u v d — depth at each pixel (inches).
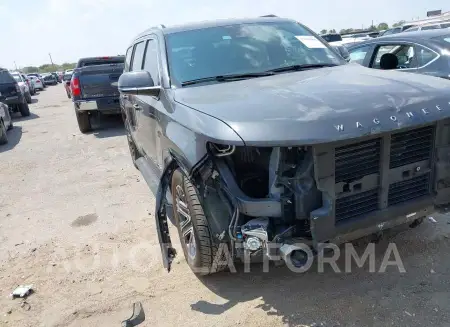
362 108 109.7
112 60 558.3
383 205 116.8
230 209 117.2
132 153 277.4
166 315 127.1
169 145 140.9
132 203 222.8
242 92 132.0
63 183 272.1
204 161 117.0
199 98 134.0
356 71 153.0
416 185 122.0
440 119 114.0
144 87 155.7
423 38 257.8
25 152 381.7
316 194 109.6
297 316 120.6
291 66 163.3
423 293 124.7
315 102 113.4
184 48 167.8
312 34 189.8
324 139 102.1
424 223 164.4
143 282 145.4
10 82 633.0
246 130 105.3
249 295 132.9
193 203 126.7
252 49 168.6
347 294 128.1
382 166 113.8
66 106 798.5
